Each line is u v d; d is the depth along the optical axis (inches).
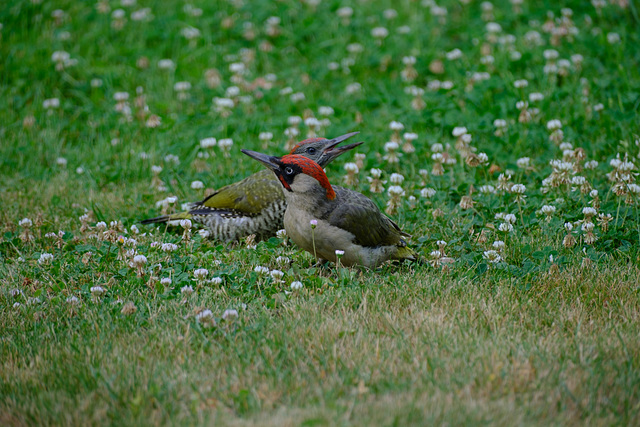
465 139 504.7
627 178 417.7
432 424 246.7
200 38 772.6
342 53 748.0
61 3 812.6
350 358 298.7
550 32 734.5
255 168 553.3
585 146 538.3
